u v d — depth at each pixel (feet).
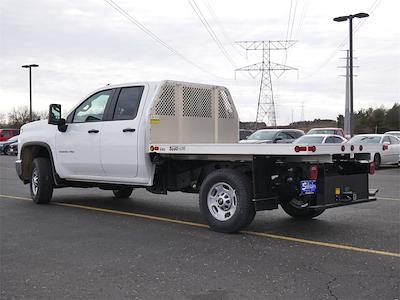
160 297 15.20
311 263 18.86
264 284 16.38
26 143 34.22
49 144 32.83
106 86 30.25
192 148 24.89
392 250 20.81
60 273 17.66
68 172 31.96
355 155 24.89
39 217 28.76
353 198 24.38
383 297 15.14
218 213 24.63
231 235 23.88
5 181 51.13
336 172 24.27
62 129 31.60
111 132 28.91
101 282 16.65
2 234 24.03
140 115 27.68
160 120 27.84
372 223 26.91
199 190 26.71
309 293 15.49
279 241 22.57
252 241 22.54
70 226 26.08
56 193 40.34
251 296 15.25
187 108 29.35
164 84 28.04
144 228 25.58
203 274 17.49
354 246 21.54
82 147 30.58
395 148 72.38
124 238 23.20
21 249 21.07
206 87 30.55
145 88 28.22
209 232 24.57
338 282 16.55
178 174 27.91
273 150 22.22
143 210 31.42
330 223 26.94
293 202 27.81
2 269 18.16
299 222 27.25
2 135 148.87
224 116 31.83
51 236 23.62
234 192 23.85
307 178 22.94
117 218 28.53
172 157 26.73
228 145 23.61
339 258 19.57
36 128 34.09
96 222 27.25
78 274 17.53
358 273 17.56
